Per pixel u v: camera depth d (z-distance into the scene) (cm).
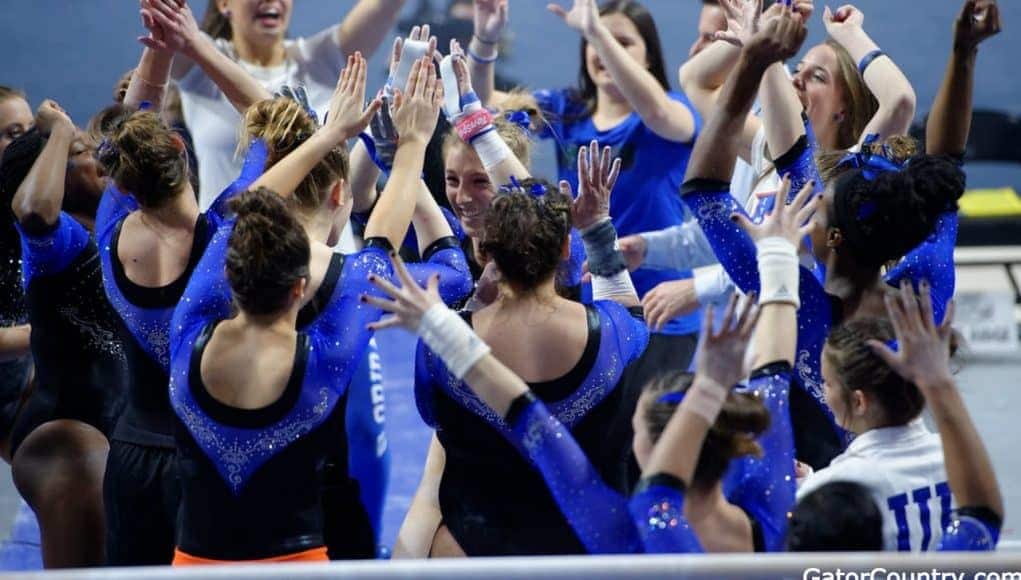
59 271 943
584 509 706
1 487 1398
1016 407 1652
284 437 768
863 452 756
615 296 915
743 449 706
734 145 840
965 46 990
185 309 793
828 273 876
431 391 822
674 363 1339
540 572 638
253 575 635
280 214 755
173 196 855
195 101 1359
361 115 846
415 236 1066
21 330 1055
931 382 690
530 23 2891
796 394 870
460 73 953
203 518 773
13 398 1133
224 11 1484
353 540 922
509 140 1014
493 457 811
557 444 714
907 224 838
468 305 898
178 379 775
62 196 932
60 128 947
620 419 829
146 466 880
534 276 805
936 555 640
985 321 1930
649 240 1328
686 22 2816
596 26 1379
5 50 2733
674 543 669
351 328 796
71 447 955
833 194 862
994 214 2186
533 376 800
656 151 1447
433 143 1106
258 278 747
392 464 1401
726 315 689
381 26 1435
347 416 1084
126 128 855
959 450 687
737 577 636
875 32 2752
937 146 1027
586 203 908
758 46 805
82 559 955
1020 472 1405
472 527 814
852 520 705
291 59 1445
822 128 1161
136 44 2820
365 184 1030
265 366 765
